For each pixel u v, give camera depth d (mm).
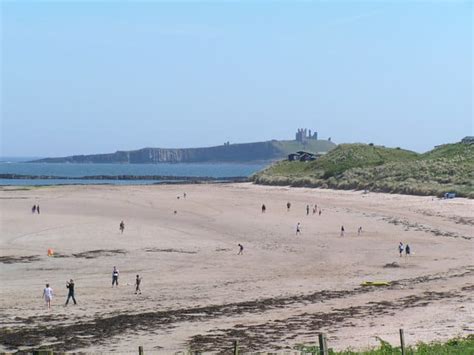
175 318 34062
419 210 91438
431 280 45625
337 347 26797
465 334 29016
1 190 132750
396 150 172875
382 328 31031
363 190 124125
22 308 36812
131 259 54406
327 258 56125
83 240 64250
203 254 57562
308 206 92500
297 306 37062
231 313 35281
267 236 69688
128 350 27578
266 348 27297
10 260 53250
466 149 142750
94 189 138375
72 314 35312
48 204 101562
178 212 92688
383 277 47156
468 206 92188
